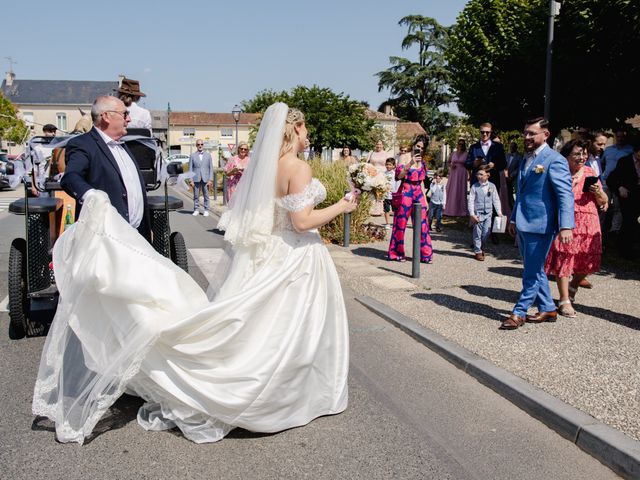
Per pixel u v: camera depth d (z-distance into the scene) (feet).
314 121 96.02
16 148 187.73
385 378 14.98
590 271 20.39
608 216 35.14
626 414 12.10
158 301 11.14
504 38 50.96
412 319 19.60
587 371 14.58
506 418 12.78
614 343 16.75
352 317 20.65
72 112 230.89
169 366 11.26
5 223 47.34
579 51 42.42
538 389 13.51
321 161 42.65
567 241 16.80
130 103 23.81
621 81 41.39
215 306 11.09
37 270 17.03
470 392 14.17
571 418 11.91
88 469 10.38
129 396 13.55
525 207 17.76
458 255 32.09
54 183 18.42
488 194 30.04
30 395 13.56
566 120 49.52
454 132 121.80
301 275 11.96
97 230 11.21
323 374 12.43
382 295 23.00
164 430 11.93
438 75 192.34
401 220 30.22
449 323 18.98
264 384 11.26
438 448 11.37
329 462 10.76
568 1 41.14
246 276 12.21
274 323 11.64
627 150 33.09
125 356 10.93
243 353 11.37
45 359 11.51
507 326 18.13
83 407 11.24
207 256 31.89
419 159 29.73
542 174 17.17
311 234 12.55
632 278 25.58
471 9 54.29
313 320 12.10
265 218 11.98
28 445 11.25
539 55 45.98
